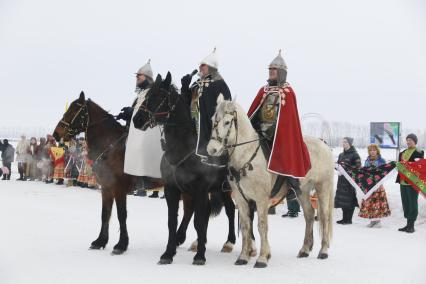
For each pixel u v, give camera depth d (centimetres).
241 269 657
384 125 1573
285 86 700
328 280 614
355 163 1156
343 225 1106
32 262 675
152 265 669
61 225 974
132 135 730
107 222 770
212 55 718
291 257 748
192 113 717
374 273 652
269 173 675
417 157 1082
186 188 685
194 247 778
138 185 766
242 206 688
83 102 766
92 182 1819
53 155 1991
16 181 2095
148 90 695
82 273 620
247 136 663
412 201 1017
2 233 875
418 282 609
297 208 1220
